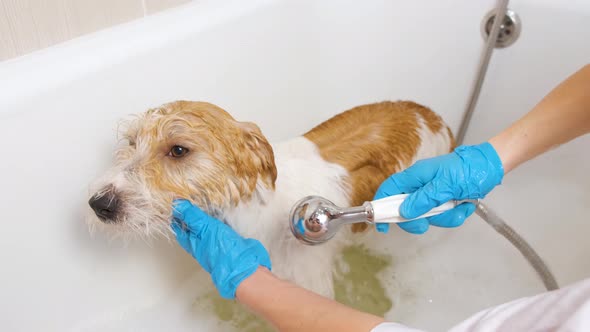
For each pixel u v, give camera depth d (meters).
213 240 0.89
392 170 1.23
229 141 0.94
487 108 1.55
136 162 0.92
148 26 1.19
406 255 1.49
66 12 1.09
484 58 1.42
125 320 1.26
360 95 1.67
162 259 1.30
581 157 1.46
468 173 0.87
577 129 0.88
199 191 0.94
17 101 0.96
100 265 1.19
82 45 1.10
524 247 1.14
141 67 1.14
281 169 1.12
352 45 1.58
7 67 1.01
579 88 0.87
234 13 1.30
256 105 1.44
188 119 0.92
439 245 1.52
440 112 1.62
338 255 1.36
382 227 0.91
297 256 1.13
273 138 1.52
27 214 1.02
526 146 0.90
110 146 1.12
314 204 0.80
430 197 0.85
